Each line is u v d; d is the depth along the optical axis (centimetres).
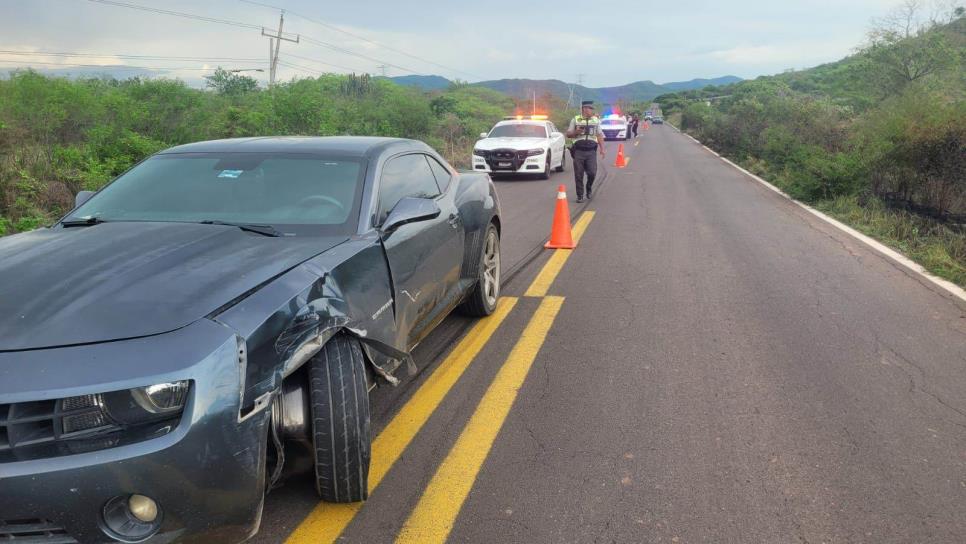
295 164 374
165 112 1628
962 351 506
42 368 205
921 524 289
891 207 1228
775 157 1950
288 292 258
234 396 220
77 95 1644
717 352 502
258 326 237
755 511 298
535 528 285
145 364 210
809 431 375
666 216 1195
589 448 354
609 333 544
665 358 489
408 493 310
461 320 577
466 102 5809
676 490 315
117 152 1153
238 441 220
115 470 201
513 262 817
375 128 2388
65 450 202
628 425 382
